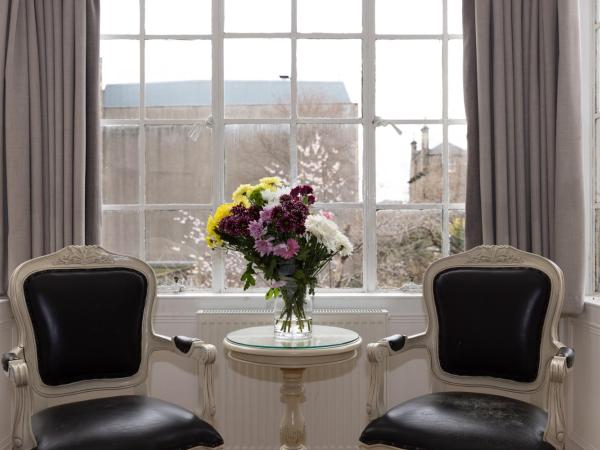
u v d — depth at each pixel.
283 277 2.08
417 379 2.73
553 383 1.69
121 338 2.12
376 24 2.86
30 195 2.51
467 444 1.65
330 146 2.85
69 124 2.53
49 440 1.64
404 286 2.81
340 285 2.85
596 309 2.40
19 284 2.00
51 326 2.00
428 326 2.23
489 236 2.52
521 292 2.07
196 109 2.86
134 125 2.85
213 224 2.10
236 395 2.61
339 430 2.63
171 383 2.72
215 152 2.82
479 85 2.54
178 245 2.85
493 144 2.56
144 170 2.85
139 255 2.84
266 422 2.62
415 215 2.85
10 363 1.69
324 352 1.93
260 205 2.11
